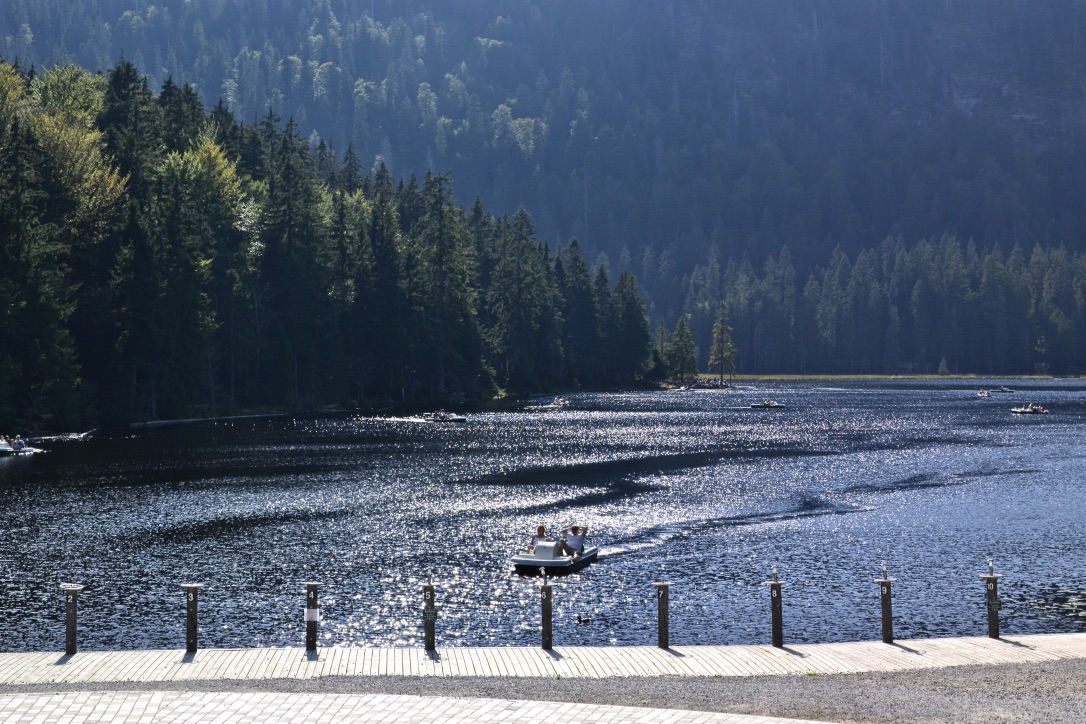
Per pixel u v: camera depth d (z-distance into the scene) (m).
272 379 134.75
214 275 126.75
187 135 146.88
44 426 98.75
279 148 169.50
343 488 63.16
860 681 24.05
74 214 110.88
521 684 23.70
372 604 35.72
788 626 32.88
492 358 190.12
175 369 115.25
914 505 56.66
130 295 108.50
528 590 37.69
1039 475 68.81
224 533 48.28
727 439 98.06
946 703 21.77
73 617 26.81
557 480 67.31
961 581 38.69
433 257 166.88
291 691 22.86
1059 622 33.00
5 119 109.12
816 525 50.78
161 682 24.06
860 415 134.75
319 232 143.00
